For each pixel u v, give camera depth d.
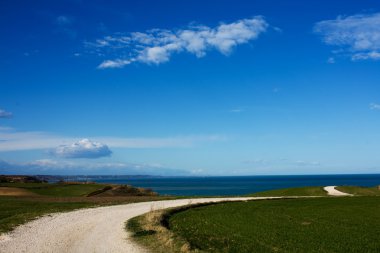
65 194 73.56
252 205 52.84
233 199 62.06
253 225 35.66
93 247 23.84
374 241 29.75
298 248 26.69
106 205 49.81
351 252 26.09
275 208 49.81
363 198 64.62
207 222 36.72
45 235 27.50
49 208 44.31
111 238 26.67
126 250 23.09
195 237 28.67
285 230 33.38
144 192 87.12
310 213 45.25
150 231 28.84
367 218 41.59
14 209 42.38
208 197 68.50
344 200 60.91
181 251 22.56
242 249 25.52
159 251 22.84
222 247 25.73
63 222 33.78
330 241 29.25
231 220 38.44
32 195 69.94
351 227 35.75
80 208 45.56
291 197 68.06
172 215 40.94
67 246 24.05
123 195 81.00
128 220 35.31
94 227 31.25
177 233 29.86
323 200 60.97
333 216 42.94
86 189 80.06
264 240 28.95
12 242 24.84
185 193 155.62
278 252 25.27
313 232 32.75
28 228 30.16
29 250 22.77
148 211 42.69
